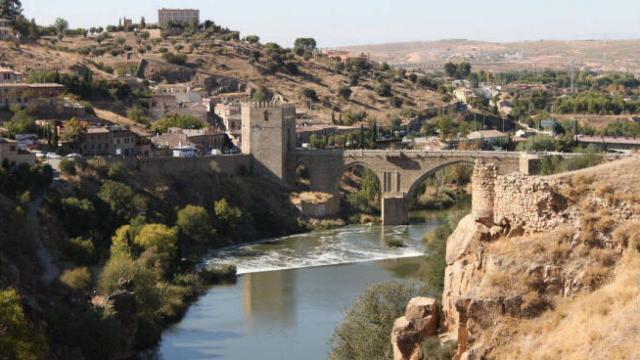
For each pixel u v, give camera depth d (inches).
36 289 5900.6
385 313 3732.8
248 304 7135.8
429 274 5241.1
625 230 1952.5
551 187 2060.8
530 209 2065.7
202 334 6240.2
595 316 1835.6
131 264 6535.4
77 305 5836.6
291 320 6540.4
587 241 1983.3
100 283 6338.6
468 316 1993.1
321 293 7470.5
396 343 2234.3
